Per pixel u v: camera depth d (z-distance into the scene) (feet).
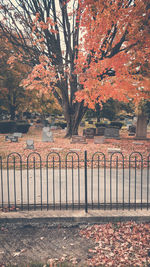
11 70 104.27
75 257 15.07
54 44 62.95
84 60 52.80
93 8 41.98
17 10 58.95
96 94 51.21
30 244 16.61
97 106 115.44
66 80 71.82
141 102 68.69
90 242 16.84
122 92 47.14
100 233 17.75
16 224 19.06
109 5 40.93
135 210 20.40
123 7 44.16
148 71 49.32
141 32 40.22
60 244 16.60
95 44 46.93
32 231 18.30
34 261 14.56
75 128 77.46
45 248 16.12
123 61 45.14
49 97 114.62
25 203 21.74
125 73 47.06
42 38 58.44
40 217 19.17
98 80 51.52
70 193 24.62
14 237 17.48
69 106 76.28
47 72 60.03
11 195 24.03
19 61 71.10
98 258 14.92
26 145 60.70
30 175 32.07
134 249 15.83
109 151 50.29
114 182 28.81
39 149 54.39
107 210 20.49
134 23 39.96
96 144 63.46
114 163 39.58
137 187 26.78
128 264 14.32
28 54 68.90
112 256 15.14
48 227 18.80
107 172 33.73
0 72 104.73
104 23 43.06
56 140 72.08
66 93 73.87
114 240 16.92
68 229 18.53
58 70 62.64
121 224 18.92
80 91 55.16
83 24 45.73
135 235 17.33
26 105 124.06
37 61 67.21
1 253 15.55
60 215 19.42
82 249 15.99
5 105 118.62
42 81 64.49
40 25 54.65
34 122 155.12
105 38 51.37
